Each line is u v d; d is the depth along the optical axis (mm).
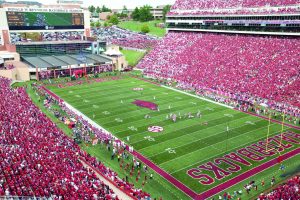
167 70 75562
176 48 85438
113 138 38812
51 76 73812
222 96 57812
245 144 37469
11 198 21906
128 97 57625
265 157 34375
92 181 27359
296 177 28594
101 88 64625
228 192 28156
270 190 27984
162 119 45906
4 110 42688
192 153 35312
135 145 37469
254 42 71875
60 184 25250
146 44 108625
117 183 29094
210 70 68688
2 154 28938
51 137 35750
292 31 67750
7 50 80500
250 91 57000
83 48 90375
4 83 60562
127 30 149875
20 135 34438
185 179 30312
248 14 74438
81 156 33719
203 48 79250
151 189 28797
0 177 24875
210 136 39781
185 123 44281
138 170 32062
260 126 43281
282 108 49656
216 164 32906
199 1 90875
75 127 42062
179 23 94812
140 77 75000
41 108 50250
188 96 58625
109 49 88062
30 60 77688
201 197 27516
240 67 65500
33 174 26062
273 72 59906
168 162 33469
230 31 80125
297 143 37969
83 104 53469
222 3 83125
